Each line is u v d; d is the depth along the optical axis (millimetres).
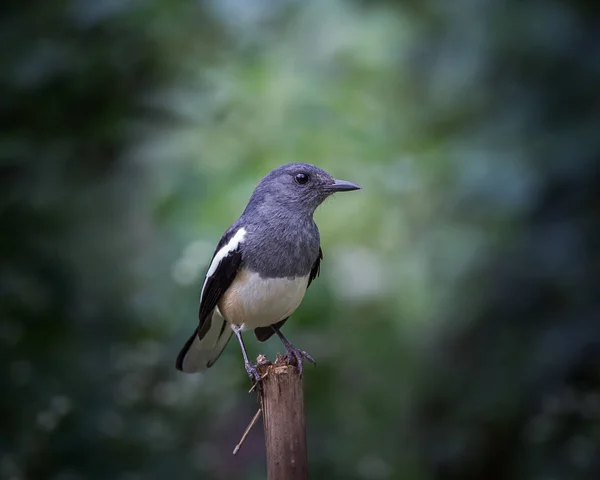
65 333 11922
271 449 6629
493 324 13812
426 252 13148
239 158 11469
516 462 13914
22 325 11578
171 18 12211
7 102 12164
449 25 13727
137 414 11852
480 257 13156
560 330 12562
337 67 12789
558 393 12625
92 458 11438
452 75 13508
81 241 12438
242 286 8227
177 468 11773
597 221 12500
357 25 13016
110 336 12250
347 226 11945
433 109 13586
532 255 12930
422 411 14047
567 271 12547
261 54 12508
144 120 12477
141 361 11805
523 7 13109
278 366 6816
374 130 12211
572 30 12789
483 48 13336
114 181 12781
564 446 12438
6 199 11562
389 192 11945
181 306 11992
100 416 11453
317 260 8805
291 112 11625
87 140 12602
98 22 11953
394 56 13211
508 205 12430
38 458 11172
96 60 12086
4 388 11125
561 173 12336
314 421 12703
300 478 6578
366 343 12891
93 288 12367
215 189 11359
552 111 12891
